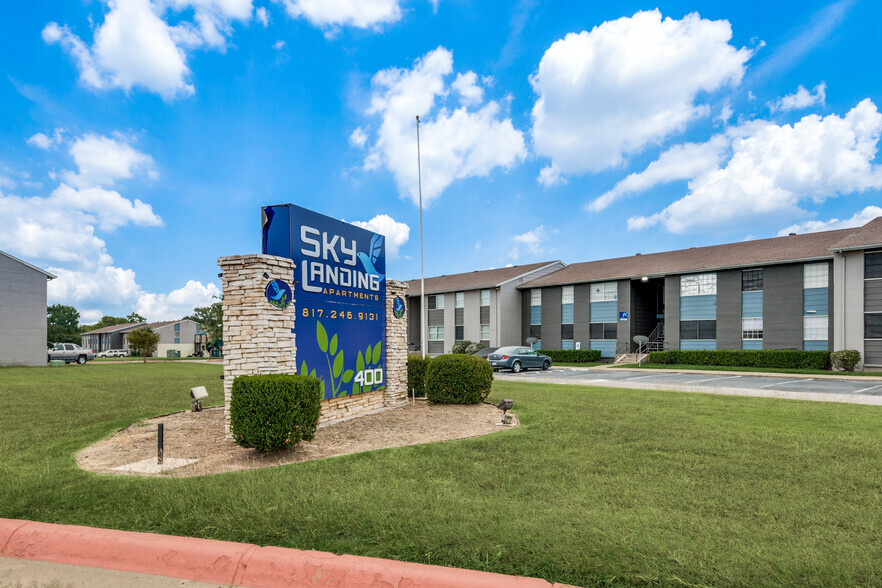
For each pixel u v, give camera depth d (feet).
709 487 15.93
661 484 16.25
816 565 10.39
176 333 254.47
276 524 12.69
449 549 11.39
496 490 15.67
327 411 30.48
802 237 91.66
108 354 222.07
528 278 121.80
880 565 10.46
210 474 17.79
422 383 41.24
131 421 30.07
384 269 38.04
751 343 85.05
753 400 38.50
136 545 11.88
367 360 34.88
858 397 41.73
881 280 71.51
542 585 9.91
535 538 11.76
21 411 33.94
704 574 10.15
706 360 86.99
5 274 102.94
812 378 65.77
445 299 129.49
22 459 20.35
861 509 13.88
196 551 11.51
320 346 29.86
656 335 103.14
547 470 17.94
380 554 11.28
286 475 17.26
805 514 13.53
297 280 28.09
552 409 33.06
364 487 15.84
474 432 26.50
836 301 74.79
